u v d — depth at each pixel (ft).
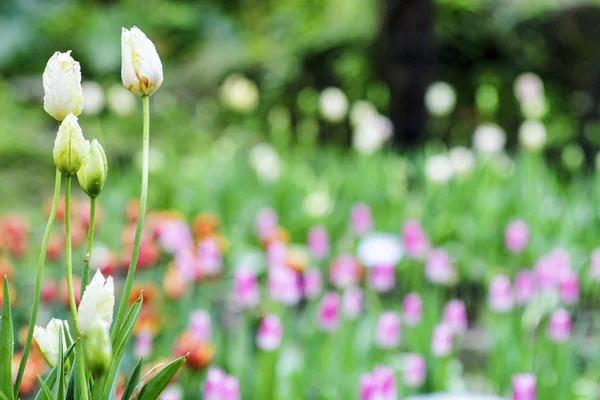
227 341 14.58
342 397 13.70
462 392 15.99
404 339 17.65
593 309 22.52
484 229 25.22
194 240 19.67
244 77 50.37
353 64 47.73
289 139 41.42
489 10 45.78
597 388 14.26
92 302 4.59
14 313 15.49
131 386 4.98
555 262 17.19
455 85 45.16
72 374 5.00
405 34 33.63
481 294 24.12
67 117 4.86
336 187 29.25
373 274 17.35
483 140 28.58
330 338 14.67
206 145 41.70
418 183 30.37
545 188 28.50
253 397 13.62
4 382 4.88
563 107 43.70
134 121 43.27
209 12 61.52
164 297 16.79
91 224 4.99
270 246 17.47
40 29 57.57
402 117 33.88
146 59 5.00
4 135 38.42
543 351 15.02
